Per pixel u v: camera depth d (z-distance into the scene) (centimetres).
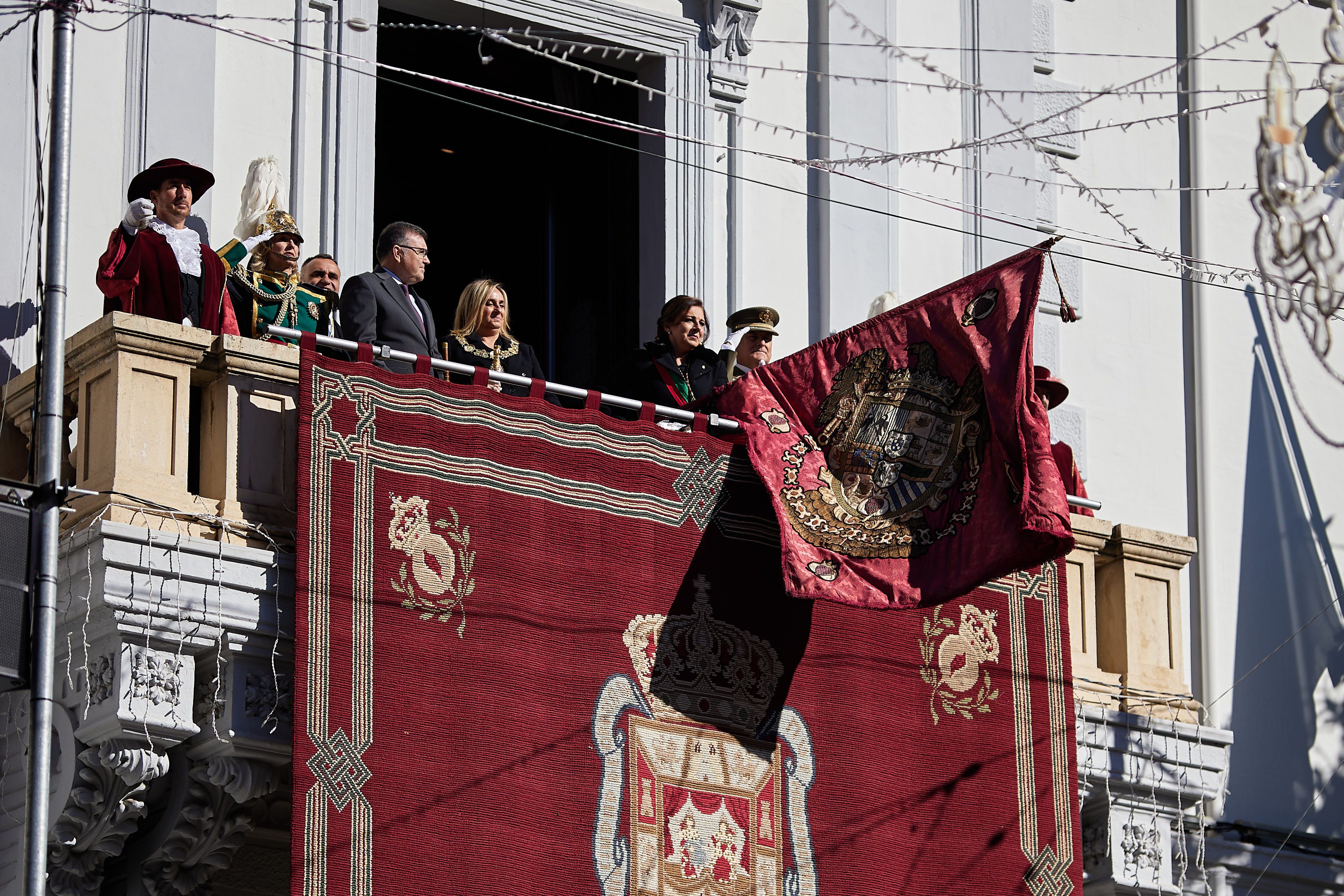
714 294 2314
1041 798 1942
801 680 1867
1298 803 2477
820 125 2416
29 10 1708
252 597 1661
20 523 1547
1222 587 2516
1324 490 2619
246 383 1730
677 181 2319
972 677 1944
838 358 1908
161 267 1789
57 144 1606
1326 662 2552
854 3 2464
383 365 1870
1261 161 2328
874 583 1816
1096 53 2609
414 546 1716
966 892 1886
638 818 1756
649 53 2344
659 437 1858
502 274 2306
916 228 2448
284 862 1891
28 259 1973
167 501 1669
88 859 1677
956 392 1861
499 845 1688
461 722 1697
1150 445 2531
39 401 1588
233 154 2106
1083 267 2545
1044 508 1761
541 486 1788
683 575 1839
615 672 1780
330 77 2170
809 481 1859
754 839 1806
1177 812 2064
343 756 1638
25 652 1531
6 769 1717
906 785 1886
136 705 1606
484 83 2338
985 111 2520
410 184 2281
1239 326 2619
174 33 2094
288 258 1916
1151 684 2077
